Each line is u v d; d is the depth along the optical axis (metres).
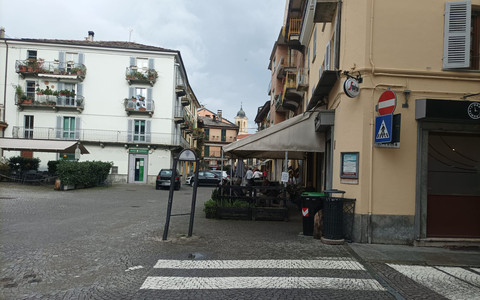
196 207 13.52
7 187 18.84
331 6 9.05
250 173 19.52
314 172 14.31
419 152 7.35
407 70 7.44
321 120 8.79
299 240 7.47
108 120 32.28
